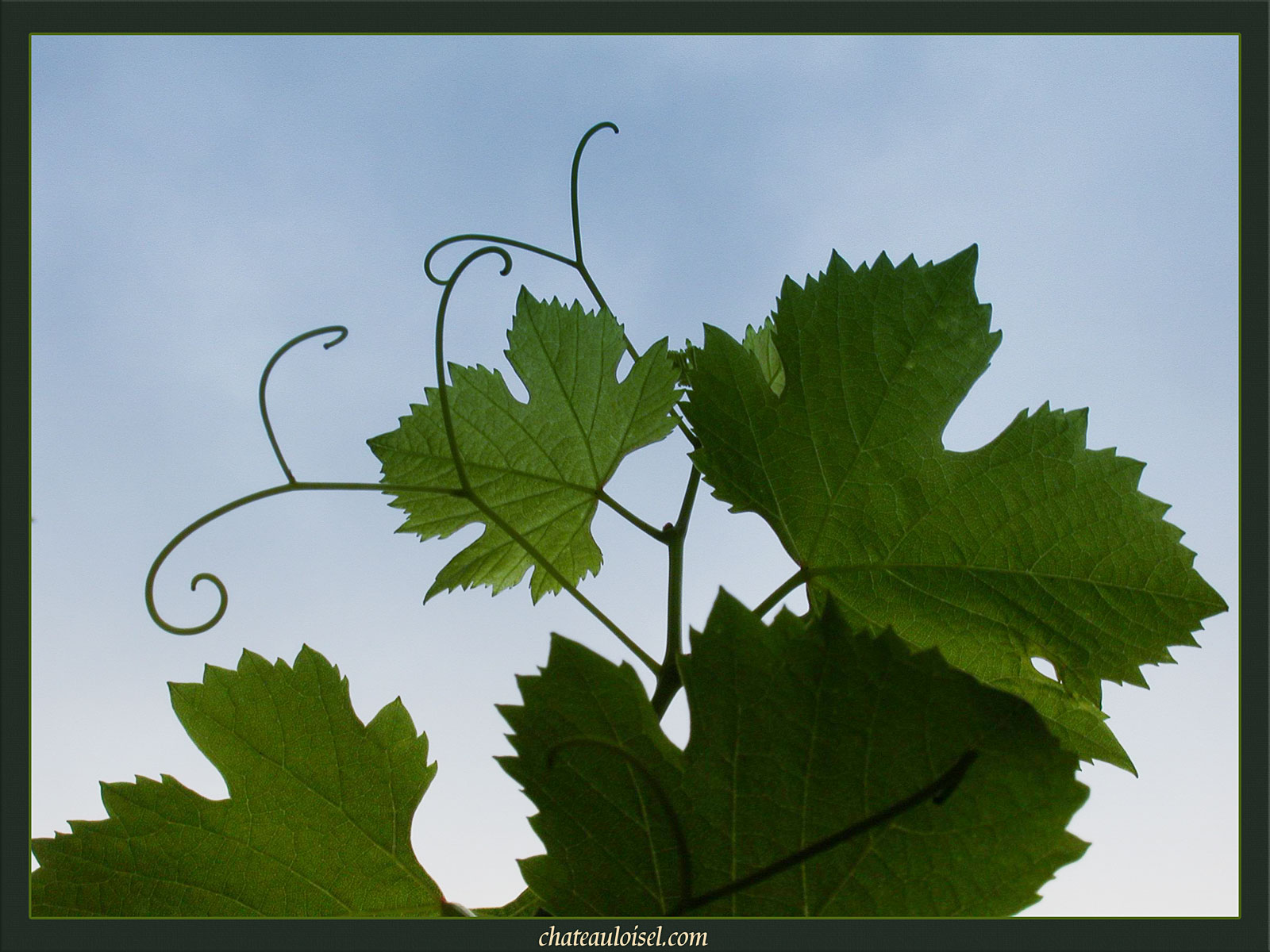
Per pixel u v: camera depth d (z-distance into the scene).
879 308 0.65
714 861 0.58
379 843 0.64
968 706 0.57
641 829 0.59
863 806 0.58
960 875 0.57
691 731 0.58
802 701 0.58
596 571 0.69
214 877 0.63
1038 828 0.57
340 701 0.65
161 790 0.64
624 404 0.67
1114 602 0.64
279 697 0.64
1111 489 0.64
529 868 0.59
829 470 0.65
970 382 0.65
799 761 0.58
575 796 0.59
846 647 0.58
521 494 0.67
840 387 0.65
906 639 0.65
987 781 0.57
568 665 0.59
